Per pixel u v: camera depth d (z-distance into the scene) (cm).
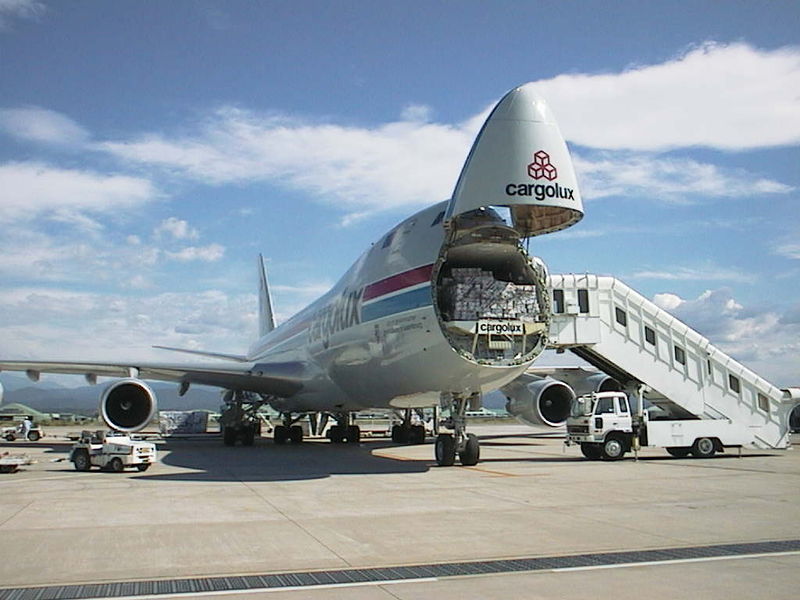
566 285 2255
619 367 2270
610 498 1233
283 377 2589
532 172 1444
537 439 3494
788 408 2242
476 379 1684
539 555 792
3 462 1705
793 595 632
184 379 2670
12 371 2486
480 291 1656
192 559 774
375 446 2822
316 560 770
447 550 817
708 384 2297
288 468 1817
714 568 731
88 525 976
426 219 1797
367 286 1984
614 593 639
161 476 1631
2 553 801
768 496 1258
